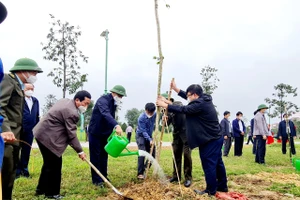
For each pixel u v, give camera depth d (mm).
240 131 12805
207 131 5312
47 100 32031
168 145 20375
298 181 6918
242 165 9172
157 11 5410
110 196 5117
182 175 7023
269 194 5602
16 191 5371
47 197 5000
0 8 1999
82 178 6574
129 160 10031
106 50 18484
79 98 5047
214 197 5176
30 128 6770
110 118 5559
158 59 5422
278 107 33500
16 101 4395
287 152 14500
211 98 5520
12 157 4227
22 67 4414
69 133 4863
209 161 5340
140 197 4949
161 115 6422
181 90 6191
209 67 22859
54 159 5000
